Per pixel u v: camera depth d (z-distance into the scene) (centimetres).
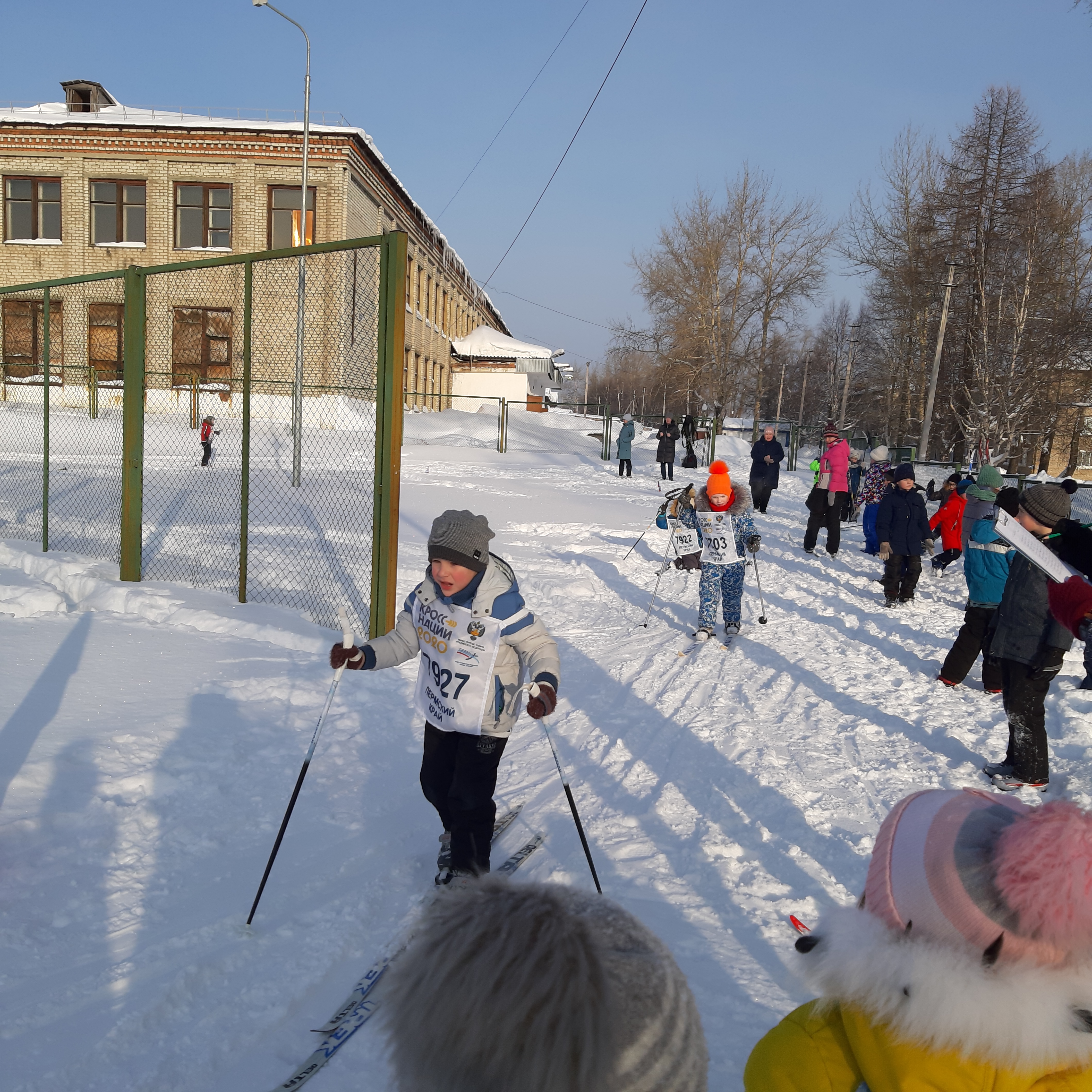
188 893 325
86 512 1259
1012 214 3200
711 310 4316
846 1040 136
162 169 2953
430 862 363
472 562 312
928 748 541
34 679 534
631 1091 119
